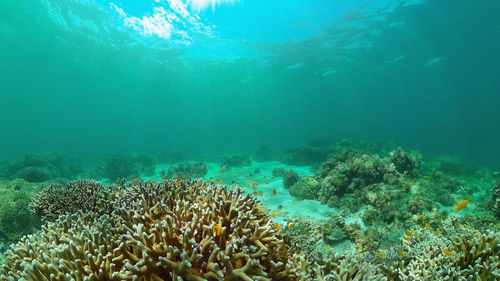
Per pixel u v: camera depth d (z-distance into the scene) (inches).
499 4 776.3
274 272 110.3
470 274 132.1
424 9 783.1
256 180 608.1
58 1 776.3
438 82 2444.6
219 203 120.6
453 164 587.5
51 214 197.2
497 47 1234.6
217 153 1357.0
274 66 1307.8
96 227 123.3
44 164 676.1
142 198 146.9
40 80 1720.0
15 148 2513.5
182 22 878.4
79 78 1651.1
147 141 3284.9
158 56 1162.0
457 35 1008.2
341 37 965.2
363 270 138.8
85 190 215.9
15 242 226.8
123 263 100.8
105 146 2647.6
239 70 1375.5
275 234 132.3
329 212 369.4
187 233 97.6
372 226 307.0
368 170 401.1
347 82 2042.3
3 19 872.9
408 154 466.9
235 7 800.9
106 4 789.2
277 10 792.3
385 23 867.4
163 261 87.4
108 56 1181.7
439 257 151.7
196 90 2043.6
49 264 94.4
